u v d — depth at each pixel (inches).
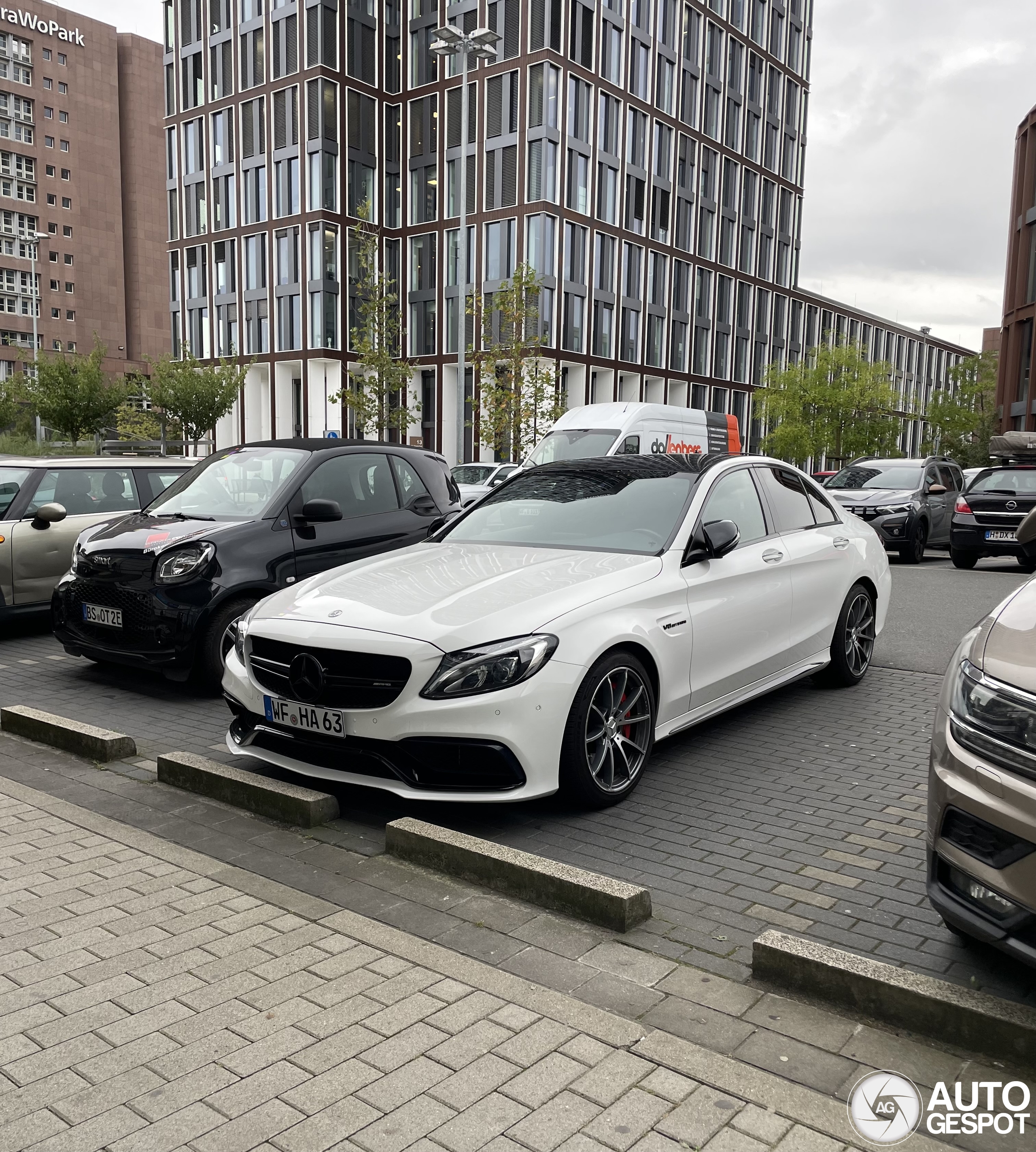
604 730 163.9
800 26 2399.1
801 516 235.5
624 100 1824.6
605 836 156.3
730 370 2237.9
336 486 279.7
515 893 133.4
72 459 349.1
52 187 3978.8
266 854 147.7
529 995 107.0
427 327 1860.2
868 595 256.7
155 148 4328.3
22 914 126.4
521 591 164.9
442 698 149.6
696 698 185.6
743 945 120.8
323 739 161.5
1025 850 94.0
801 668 227.0
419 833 143.9
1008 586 488.4
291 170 1825.8
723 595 191.8
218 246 1991.9
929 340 3427.7
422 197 1847.9
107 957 115.2
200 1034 99.3
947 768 103.8
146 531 254.8
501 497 223.6
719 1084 91.4
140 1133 84.7
